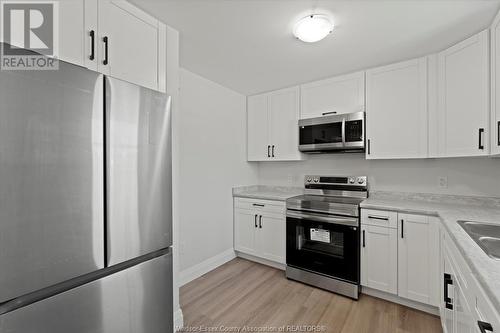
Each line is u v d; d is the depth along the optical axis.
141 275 1.30
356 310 2.05
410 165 2.51
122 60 1.40
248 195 3.06
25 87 0.90
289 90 3.01
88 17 1.24
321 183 3.02
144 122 1.32
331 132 2.61
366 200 2.51
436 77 2.06
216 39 1.91
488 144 1.67
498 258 0.96
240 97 3.35
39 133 0.93
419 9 1.50
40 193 0.93
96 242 1.11
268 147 3.21
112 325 1.16
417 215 1.96
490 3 1.43
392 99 2.29
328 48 2.03
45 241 0.94
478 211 1.84
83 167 1.06
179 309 1.84
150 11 1.56
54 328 0.97
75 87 1.04
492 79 1.62
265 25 1.71
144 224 1.32
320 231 2.42
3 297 0.84
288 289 2.40
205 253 2.80
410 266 1.99
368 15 1.57
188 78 2.59
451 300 1.41
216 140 2.96
